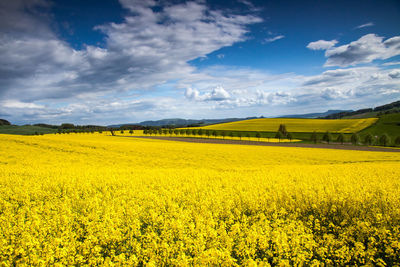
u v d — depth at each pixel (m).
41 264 4.98
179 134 105.62
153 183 14.03
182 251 5.66
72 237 6.20
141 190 12.07
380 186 12.12
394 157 36.81
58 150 31.27
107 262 5.02
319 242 6.29
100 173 17.83
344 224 7.46
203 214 8.05
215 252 5.13
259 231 6.27
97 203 9.02
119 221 7.07
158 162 27.95
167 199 9.98
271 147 51.59
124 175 17.08
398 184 13.34
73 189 12.33
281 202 9.53
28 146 32.41
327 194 10.24
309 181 14.36
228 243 5.92
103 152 32.28
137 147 38.38
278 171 19.69
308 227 7.45
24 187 11.54
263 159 32.84
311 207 9.09
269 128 109.00
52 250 5.36
